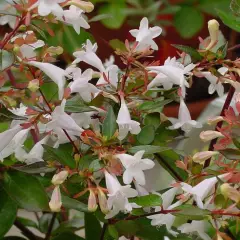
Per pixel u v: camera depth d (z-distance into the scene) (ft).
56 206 1.19
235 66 1.33
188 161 1.31
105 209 1.19
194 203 1.31
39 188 1.28
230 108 1.27
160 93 1.43
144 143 1.32
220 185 1.22
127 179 1.19
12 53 1.22
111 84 1.30
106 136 1.23
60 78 1.23
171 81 1.32
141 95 1.32
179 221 1.41
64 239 1.43
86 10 1.26
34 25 1.29
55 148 1.26
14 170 1.31
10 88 1.26
